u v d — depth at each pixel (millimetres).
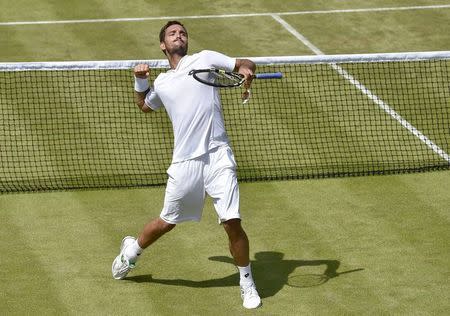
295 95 37375
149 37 45344
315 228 26547
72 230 26531
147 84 23453
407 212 27469
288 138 33625
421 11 48719
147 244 23266
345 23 47188
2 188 29578
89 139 33594
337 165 31359
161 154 32531
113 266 23719
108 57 43000
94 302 22797
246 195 28797
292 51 43906
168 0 50156
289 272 24188
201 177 22422
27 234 26250
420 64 40875
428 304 22531
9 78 38469
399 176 30125
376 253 25062
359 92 37750
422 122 35000
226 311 22406
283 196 28703
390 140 33500
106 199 28625
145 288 23469
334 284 23531
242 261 22484
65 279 23859
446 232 26172
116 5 49375
